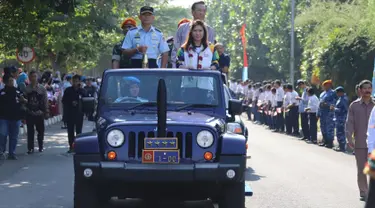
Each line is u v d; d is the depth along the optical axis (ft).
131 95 68.59
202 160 59.57
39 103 128.67
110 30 186.29
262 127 232.94
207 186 60.23
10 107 116.78
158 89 59.11
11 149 118.42
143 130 59.67
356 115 82.94
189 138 59.82
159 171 58.39
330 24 218.79
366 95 83.15
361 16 214.07
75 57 257.34
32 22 134.00
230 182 59.36
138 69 69.82
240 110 67.92
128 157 59.41
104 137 60.13
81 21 152.46
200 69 69.82
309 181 96.22
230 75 423.23
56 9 117.70
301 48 323.98
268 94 226.79
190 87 69.00
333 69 212.64
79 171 59.16
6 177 96.17
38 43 175.94
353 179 98.48
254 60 404.98
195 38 74.84
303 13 248.52
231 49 414.00
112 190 61.67
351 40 205.87
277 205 77.41
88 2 163.02
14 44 145.69
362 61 206.08
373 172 40.75
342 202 79.71
